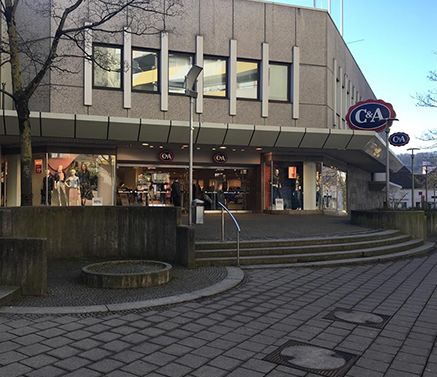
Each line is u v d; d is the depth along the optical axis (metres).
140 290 7.55
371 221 15.19
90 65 16.69
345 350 5.01
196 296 7.18
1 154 18.70
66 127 16.20
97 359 4.64
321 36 20.08
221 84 18.72
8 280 7.09
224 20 18.67
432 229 19.11
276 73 19.53
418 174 52.59
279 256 10.51
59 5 16.19
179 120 17.72
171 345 5.09
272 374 4.34
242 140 18.36
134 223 10.42
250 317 6.25
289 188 21.50
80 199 18.19
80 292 7.34
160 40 17.77
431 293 7.87
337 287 8.26
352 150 20.67
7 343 5.07
